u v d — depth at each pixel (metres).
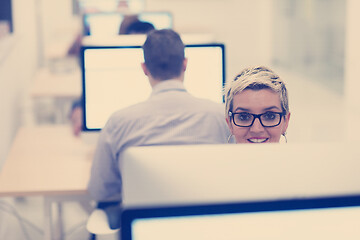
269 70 1.38
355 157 0.88
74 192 1.99
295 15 8.62
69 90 3.86
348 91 6.10
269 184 0.87
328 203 0.77
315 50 7.93
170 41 1.93
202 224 0.75
